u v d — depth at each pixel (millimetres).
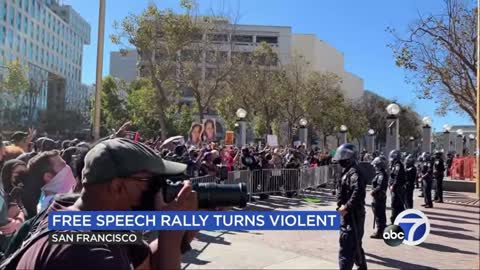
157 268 1591
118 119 56938
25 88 50062
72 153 5645
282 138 41844
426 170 15234
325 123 47094
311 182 18625
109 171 1534
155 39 26766
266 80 36156
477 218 12688
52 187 4418
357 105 69500
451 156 29891
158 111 30531
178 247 1607
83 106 73250
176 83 28906
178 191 1654
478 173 18219
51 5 107125
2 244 3562
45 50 95250
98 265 1398
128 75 102125
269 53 37156
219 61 30031
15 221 3848
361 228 5852
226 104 35781
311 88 39844
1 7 74938
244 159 14781
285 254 7602
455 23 19766
